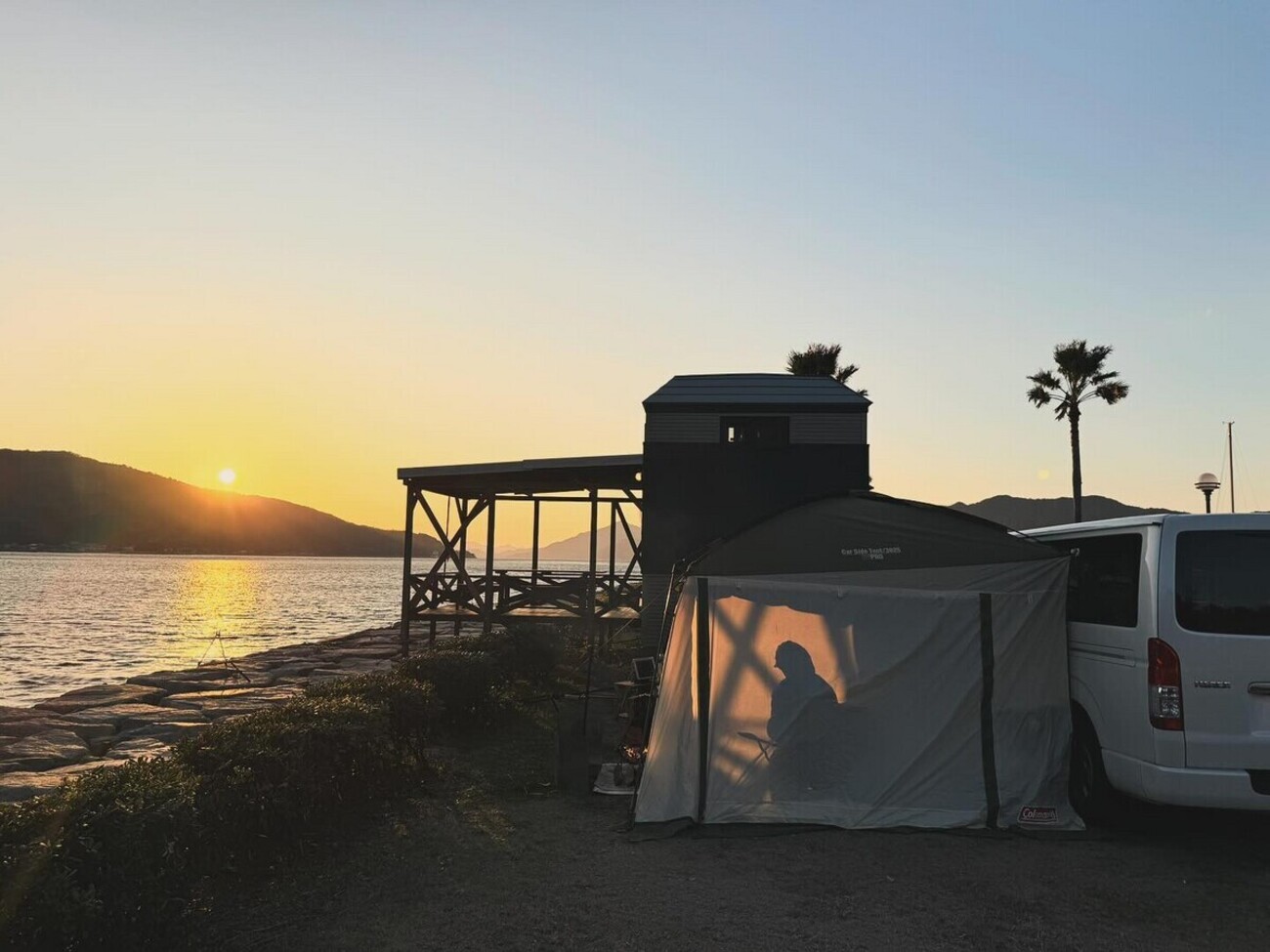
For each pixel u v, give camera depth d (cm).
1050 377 3566
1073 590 710
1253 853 596
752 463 1424
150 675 1689
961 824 650
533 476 1734
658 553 1416
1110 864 572
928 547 700
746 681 686
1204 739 553
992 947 446
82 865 377
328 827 631
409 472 1669
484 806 699
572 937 454
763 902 503
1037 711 679
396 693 757
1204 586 571
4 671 2022
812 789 668
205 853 489
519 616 1738
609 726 912
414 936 454
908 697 683
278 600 5634
